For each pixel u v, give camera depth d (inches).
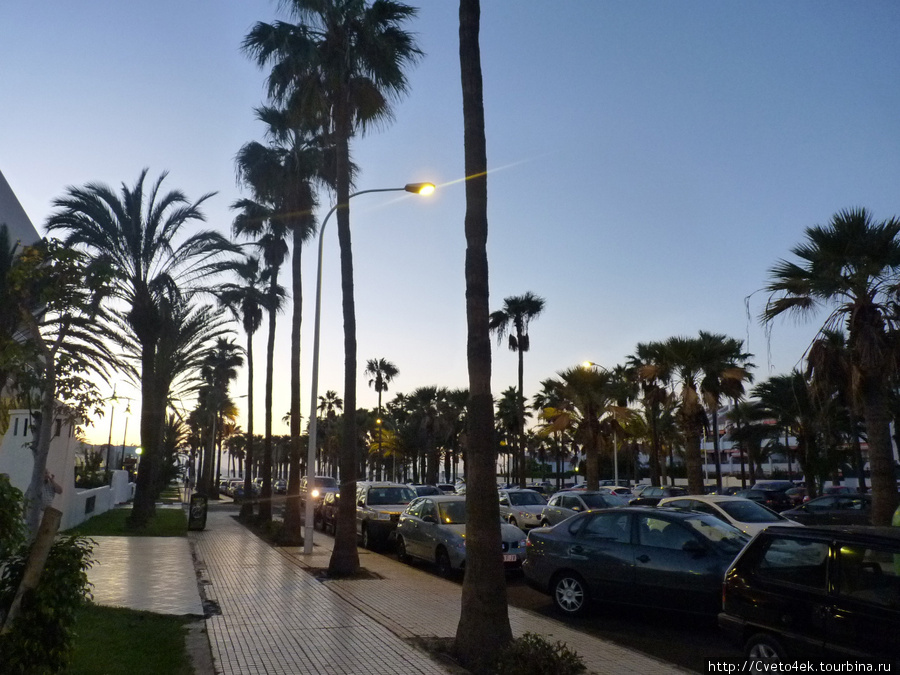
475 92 327.3
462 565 530.0
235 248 864.9
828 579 228.1
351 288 572.7
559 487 2351.1
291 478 772.6
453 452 2559.1
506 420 2422.5
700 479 1023.0
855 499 874.1
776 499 1270.9
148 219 828.6
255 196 918.4
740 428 1689.2
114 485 1412.4
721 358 1019.3
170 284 824.9
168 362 1042.1
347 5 596.4
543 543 414.9
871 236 562.9
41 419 449.4
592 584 382.6
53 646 202.2
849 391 594.9
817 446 1275.8
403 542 635.5
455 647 292.8
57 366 420.8
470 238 317.1
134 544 710.5
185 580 482.3
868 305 575.2
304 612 384.8
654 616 393.7
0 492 201.5
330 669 271.9
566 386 1280.8
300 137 848.3
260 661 282.7
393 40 608.4
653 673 271.9
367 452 3206.2
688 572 346.9
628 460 2524.6
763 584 247.3
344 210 583.2
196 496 920.3
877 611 211.5
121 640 305.1
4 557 203.2
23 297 405.7
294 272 845.2
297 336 824.9
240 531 919.7
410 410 2682.1
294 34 600.7
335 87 600.4
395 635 329.7
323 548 722.2
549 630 349.7
